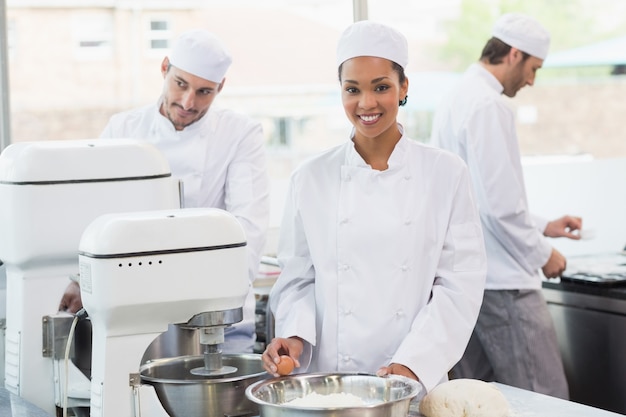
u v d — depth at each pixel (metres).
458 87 3.72
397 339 2.33
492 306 3.67
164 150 3.04
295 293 2.43
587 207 4.63
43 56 4.10
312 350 2.42
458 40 4.80
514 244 3.62
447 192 2.35
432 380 2.20
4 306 2.63
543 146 5.05
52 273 2.35
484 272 2.35
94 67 4.19
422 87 4.66
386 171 2.34
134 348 1.99
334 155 2.44
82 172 2.29
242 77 4.46
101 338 1.99
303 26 4.47
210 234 1.98
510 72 3.71
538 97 5.02
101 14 4.17
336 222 2.38
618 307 3.65
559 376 3.69
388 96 2.24
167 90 2.94
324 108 4.59
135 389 2.00
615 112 5.12
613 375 3.72
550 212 4.57
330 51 4.52
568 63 5.07
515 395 2.22
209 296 1.99
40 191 2.27
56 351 2.37
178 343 2.62
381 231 2.32
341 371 2.31
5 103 3.59
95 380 2.03
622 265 4.06
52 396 2.39
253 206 3.04
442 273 2.34
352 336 2.34
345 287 2.35
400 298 2.32
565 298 3.92
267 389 1.99
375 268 2.33
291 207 2.46
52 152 2.28
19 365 2.37
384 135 2.34
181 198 2.50
